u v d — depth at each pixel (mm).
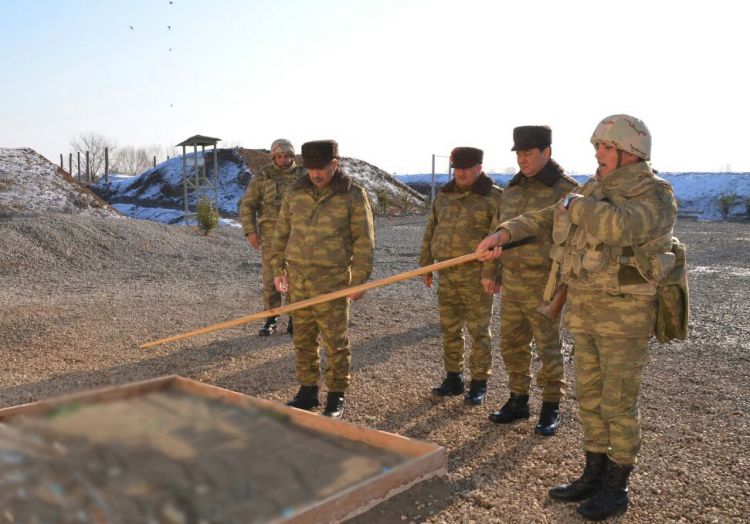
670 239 2809
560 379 3971
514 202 3959
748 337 6852
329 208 4145
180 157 40250
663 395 4805
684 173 45375
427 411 4371
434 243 4570
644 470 3430
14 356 5824
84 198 18562
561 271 3039
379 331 6949
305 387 4418
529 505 3010
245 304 8617
